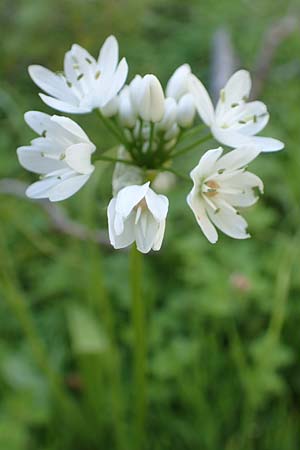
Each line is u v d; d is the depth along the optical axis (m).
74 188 0.19
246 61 0.42
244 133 0.21
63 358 0.28
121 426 0.25
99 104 0.20
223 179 0.20
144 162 0.21
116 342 0.28
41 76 0.21
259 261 0.30
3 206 0.31
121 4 0.43
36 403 0.25
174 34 0.45
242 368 0.26
